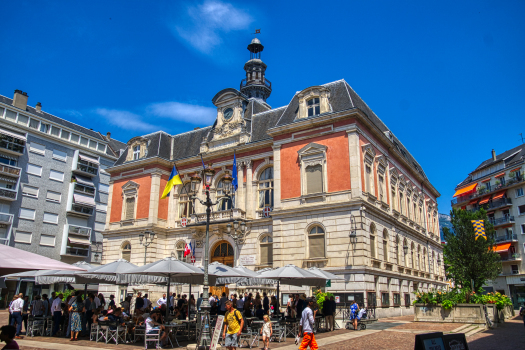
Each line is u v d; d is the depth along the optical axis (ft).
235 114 112.57
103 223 170.50
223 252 105.19
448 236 128.26
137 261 112.37
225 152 109.19
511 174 172.86
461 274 123.75
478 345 47.98
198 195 113.19
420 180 141.59
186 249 107.24
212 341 43.27
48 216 151.12
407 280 106.83
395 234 104.58
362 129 91.30
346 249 82.28
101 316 59.36
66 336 60.13
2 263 39.24
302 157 92.43
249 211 102.27
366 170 91.20
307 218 88.38
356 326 65.00
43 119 153.48
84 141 168.45
